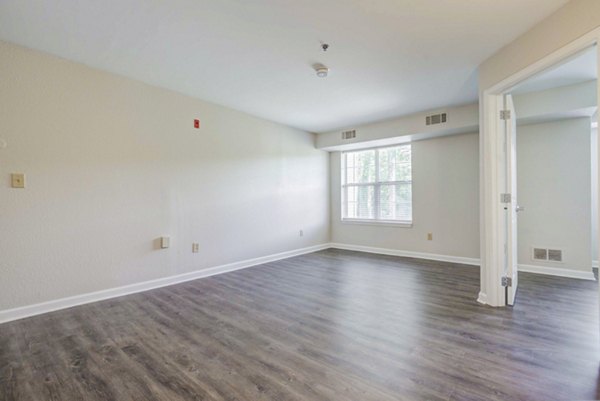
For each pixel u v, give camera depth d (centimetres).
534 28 230
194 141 397
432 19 224
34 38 253
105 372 184
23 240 269
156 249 358
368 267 453
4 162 259
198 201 401
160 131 362
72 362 195
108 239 320
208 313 277
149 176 352
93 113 309
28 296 271
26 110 270
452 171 483
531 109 368
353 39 253
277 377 178
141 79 339
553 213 396
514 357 196
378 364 190
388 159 563
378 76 329
